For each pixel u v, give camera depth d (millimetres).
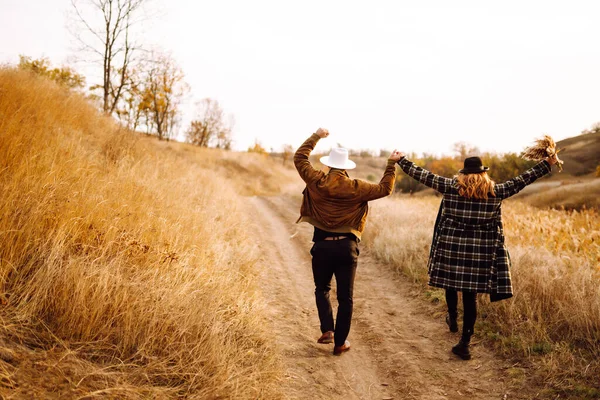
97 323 2832
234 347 3299
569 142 64688
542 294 4320
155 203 5645
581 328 3713
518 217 8609
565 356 3412
